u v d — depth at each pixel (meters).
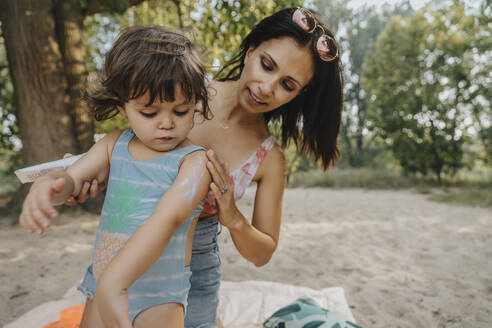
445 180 13.69
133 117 1.05
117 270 0.89
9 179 10.30
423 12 13.36
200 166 1.13
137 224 1.10
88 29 9.32
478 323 3.23
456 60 12.99
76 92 7.21
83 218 6.62
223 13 5.55
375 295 3.82
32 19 6.72
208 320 1.71
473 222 7.20
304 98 1.73
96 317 1.12
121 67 0.99
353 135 21.36
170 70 0.98
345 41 21.41
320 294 3.41
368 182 14.07
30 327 2.67
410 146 13.64
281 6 5.20
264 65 1.44
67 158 1.33
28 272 4.29
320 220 7.43
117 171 1.17
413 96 13.56
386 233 6.37
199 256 1.62
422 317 3.34
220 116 1.60
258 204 1.64
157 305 1.09
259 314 3.04
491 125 12.79
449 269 4.60
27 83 6.82
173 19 7.71
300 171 15.77
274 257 5.02
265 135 1.67
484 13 12.29
